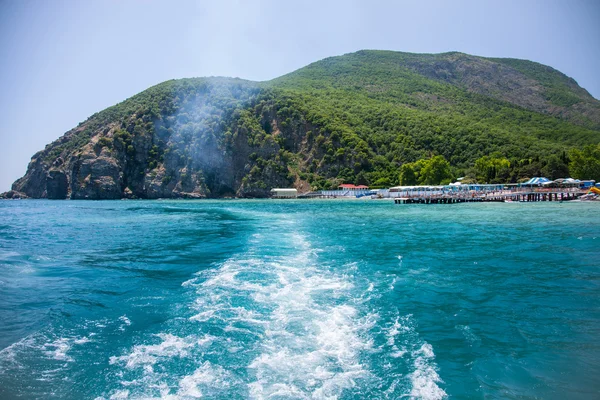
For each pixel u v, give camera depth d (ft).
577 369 26.96
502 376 25.88
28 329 33.45
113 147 556.10
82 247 84.28
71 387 23.72
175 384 23.93
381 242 88.74
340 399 22.45
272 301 40.91
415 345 30.50
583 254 71.67
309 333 32.27
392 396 22.95
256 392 22.95
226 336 31.37
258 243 87.51
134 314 37.06
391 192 378.12
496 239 92.48
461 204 262.67
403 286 48.65
